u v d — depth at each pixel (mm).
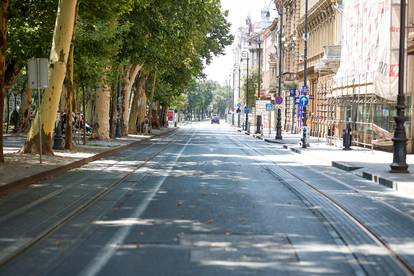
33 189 20219
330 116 62500
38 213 15266
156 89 87562
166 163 32375
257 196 19016
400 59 26953
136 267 9852
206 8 51562
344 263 10297
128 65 63375
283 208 16562
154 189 20422
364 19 45594
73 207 16266
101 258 10469
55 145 36281
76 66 40281
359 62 46844
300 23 89250
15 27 34688
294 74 92625
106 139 52750
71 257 10555
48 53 35969
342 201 18547
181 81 84938
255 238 12297
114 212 15492
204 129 121625
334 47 59125
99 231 12922
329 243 11953
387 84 39375
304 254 10922
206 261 10289
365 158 36875
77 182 22406
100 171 27031
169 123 144000
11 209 15906
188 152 43219
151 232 12820
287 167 31406
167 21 48875
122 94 65500
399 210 16938
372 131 44594
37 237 12195
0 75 24906
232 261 10320
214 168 29453
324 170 30281
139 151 43562
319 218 14984
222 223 13984
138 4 43188
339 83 52875
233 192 19891
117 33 43375
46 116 30922
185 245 11547
